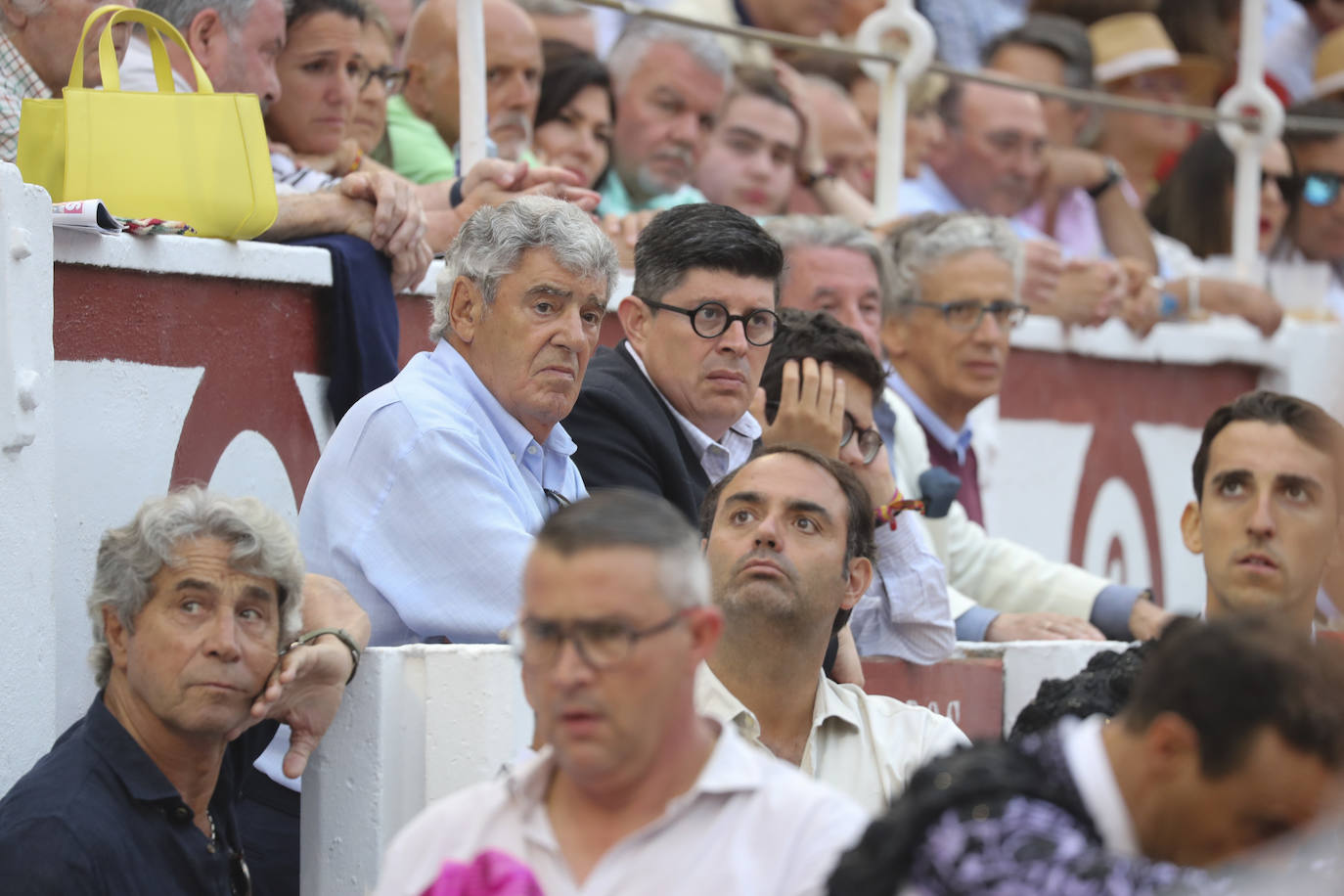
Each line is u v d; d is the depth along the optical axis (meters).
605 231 19.97
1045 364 25.78
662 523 7.91
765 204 24.19
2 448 11.73
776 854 7.99
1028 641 17.95
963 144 28.06
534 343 13.35
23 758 11.91
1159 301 27.70
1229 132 29.61
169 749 10.77
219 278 14.86
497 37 21.31
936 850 6.99
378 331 16.22
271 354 15.55
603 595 7.73
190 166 14.40
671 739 8.10
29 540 12.02
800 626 11.80
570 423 14.57
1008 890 6.77
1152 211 31.64
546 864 8.09
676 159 23.45
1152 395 28.00
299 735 11.44
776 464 12.10
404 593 12.79
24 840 10.08
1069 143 29.83
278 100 18.22
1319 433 15.41
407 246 16.45
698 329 14.89
